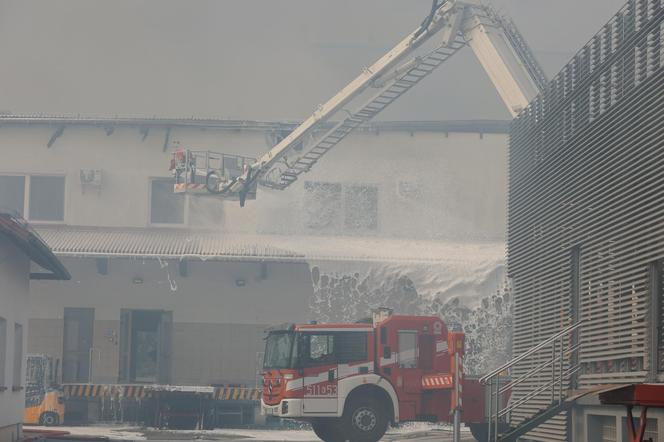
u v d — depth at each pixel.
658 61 47.84
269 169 103.88
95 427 96.56
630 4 52.59
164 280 114.38
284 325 75.19
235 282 114.62
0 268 61.38
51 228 115.88
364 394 73.44
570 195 60.72
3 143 116.88
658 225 45.72
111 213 116.75
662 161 45.84
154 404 97.50
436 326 74.56
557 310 62.47
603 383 53.41
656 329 47.03
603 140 54.84
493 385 72.94
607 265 54.28
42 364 98.06
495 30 79.31
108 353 112.69
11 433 65.81
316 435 84.62
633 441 27.59
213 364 113.44
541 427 63.09
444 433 89.12
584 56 60.22
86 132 117.75
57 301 113.06
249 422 100.69
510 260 75.00
